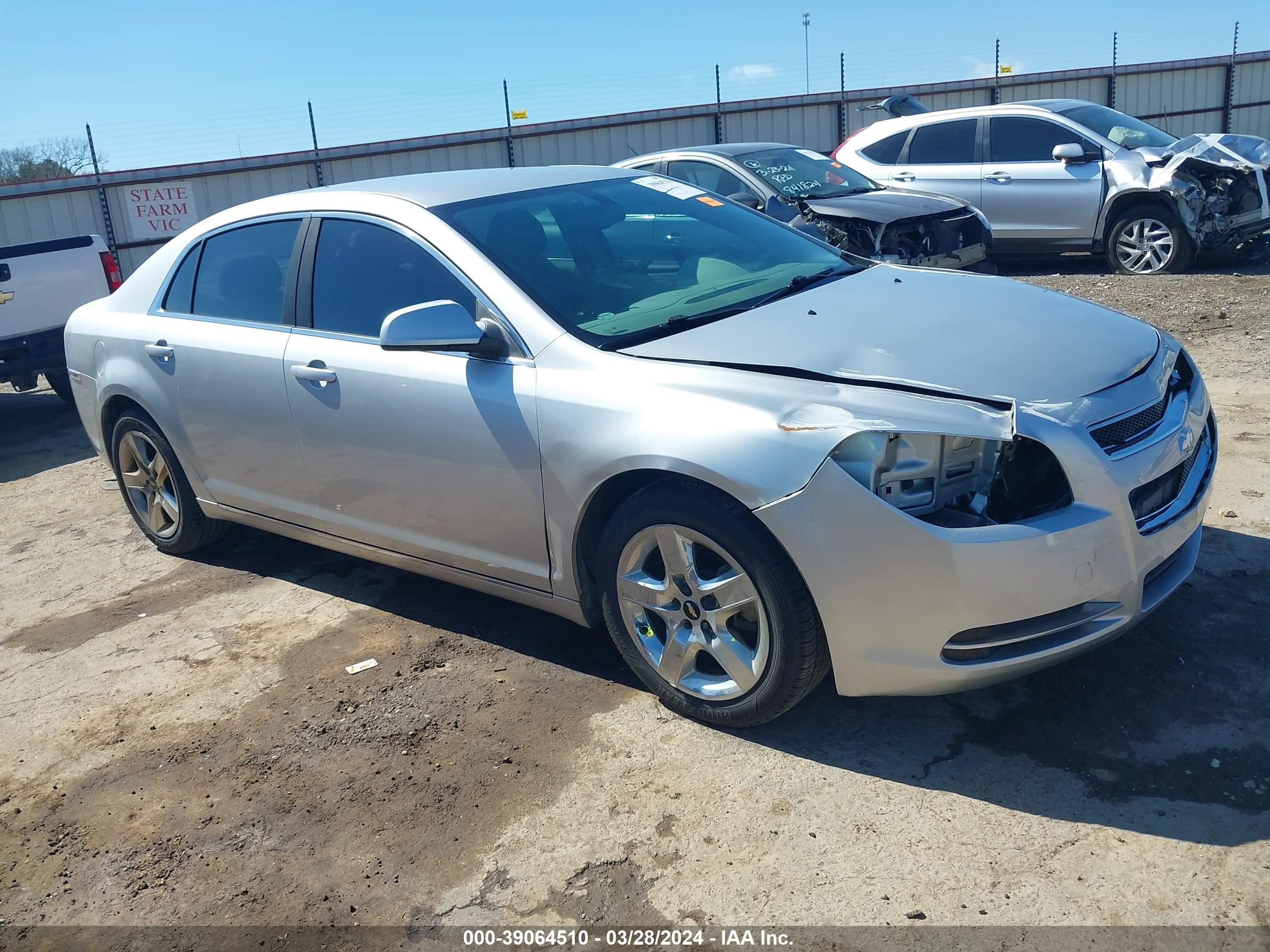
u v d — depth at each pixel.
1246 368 6.21
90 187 17.00
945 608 2.60
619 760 3.01
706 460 2.75
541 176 4.10
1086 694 3.06
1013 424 2.60
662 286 3.56
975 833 2.57
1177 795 2.62
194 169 17.59
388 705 3.44
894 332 3.08
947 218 8.95
